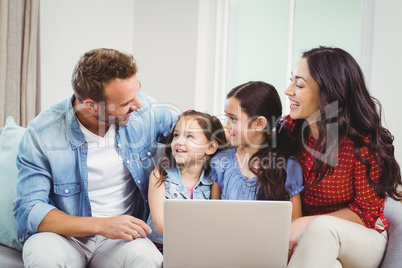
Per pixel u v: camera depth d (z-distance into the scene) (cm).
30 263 144
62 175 168
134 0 387
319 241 135
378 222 159
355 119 159
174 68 366
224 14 356
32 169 164
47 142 167
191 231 134
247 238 134
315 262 131
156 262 146
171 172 174
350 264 145
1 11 270
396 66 229
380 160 154
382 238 155
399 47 228
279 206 132
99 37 350
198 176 177
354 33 284
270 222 133
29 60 287
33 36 288
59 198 169
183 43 361
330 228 138
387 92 233
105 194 173
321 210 167
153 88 380
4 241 171
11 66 278
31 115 289
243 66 352
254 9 344
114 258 153
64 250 149
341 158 158
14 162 181
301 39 314
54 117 172
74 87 165
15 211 162
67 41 321
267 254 135
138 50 386
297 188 164
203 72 358
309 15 309
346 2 288
